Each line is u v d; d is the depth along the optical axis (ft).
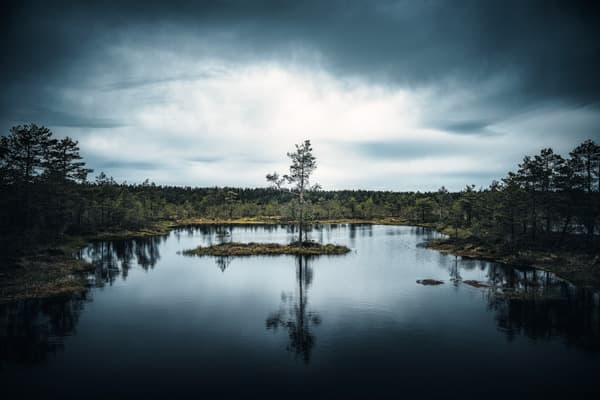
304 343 56.95
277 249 164.04
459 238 199.21
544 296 85.30
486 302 80.64
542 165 164.86
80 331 61.77
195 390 42.60
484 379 45.55
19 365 48.98
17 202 153.17
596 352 53.88
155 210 412.57
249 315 70.79
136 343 56.70
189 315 70.69
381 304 78.79
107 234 238.68
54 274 102.27
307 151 182.09
